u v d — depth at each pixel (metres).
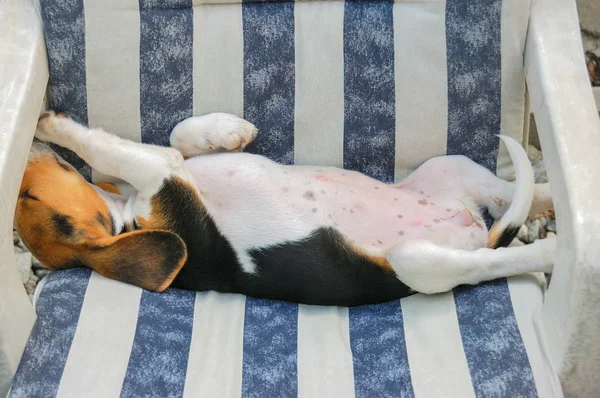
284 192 1.13
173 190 1.11
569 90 1.06
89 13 1.12
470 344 1.04
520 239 1.33
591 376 1.02
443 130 1.16
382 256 1.12
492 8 1.12
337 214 1.13
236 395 1.03
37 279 1.28
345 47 1.15
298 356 1.06
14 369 1.02
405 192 1.16
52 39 1.12
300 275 1.11
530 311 1.06
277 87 1.16
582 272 0.97
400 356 1.05
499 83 1.14
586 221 0.98
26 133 1.06
